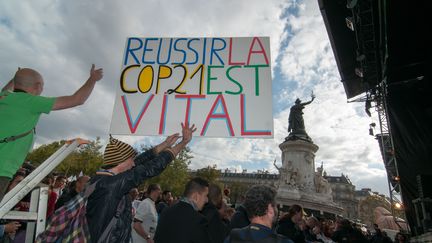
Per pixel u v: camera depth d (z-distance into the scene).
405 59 7.30
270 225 1.79
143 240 4.09
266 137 2.81
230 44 3.20
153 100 2.99
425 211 7.73
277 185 19.28
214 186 3.61
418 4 5.67
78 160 35.31
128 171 2.00
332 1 7.46
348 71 10.12
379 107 10.64
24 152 1.67
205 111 2.93
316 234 6.23
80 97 1.84
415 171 8.65
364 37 7.74
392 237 15.86
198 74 3.09
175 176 33.62
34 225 1.88
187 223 2.42
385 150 11.26
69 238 1.63
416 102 7.90
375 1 6.83
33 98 1.71
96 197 1.83
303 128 20.44
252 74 3.06
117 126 2.90
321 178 19.97
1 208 1.40
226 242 1.73
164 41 3.24
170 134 2.86
